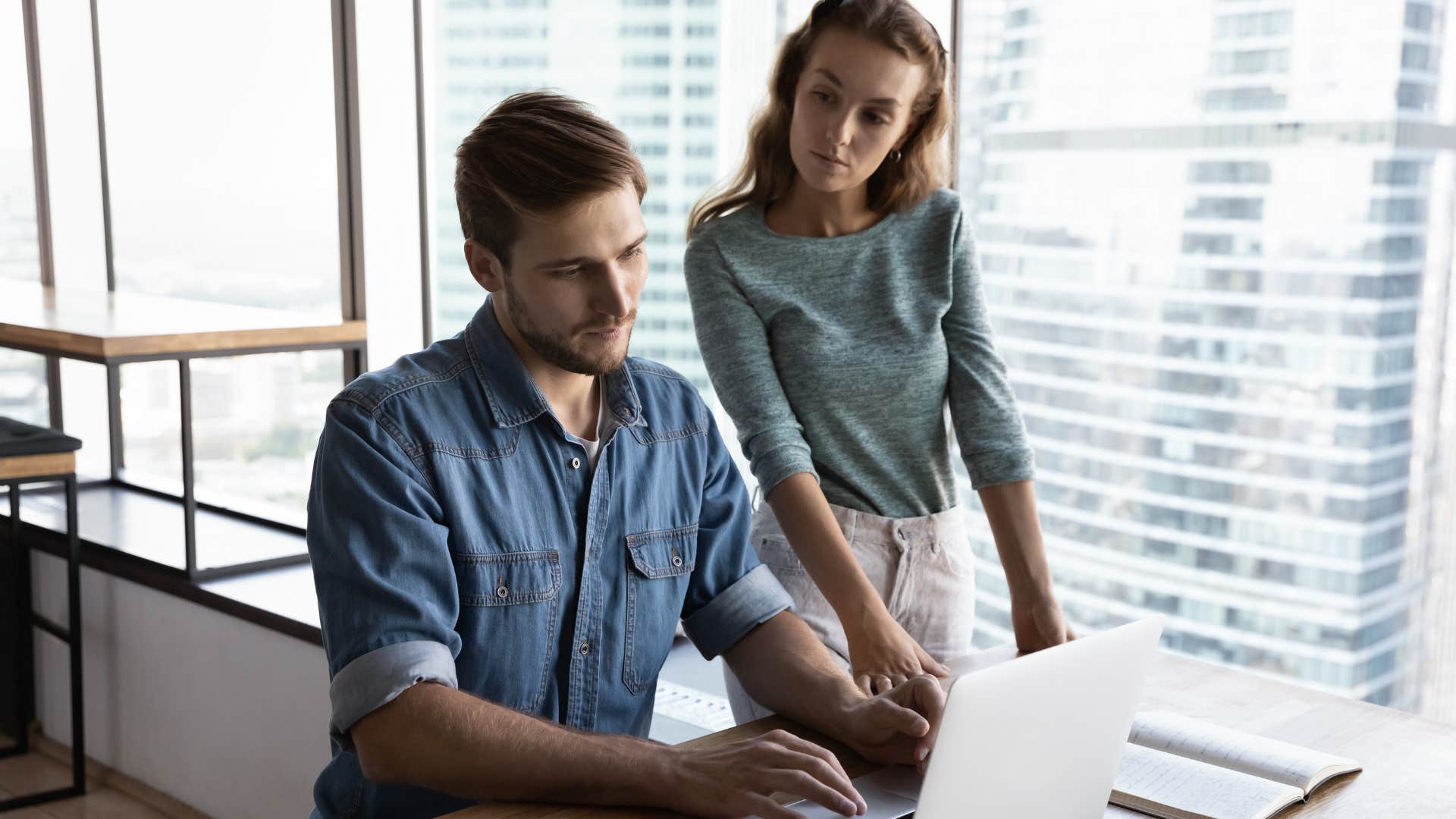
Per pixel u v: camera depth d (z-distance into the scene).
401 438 1.22
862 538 1.62
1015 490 1.63
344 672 1.14
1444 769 1.28
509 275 1.20
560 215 1.14
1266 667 2.41
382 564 1.17
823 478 1.65
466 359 1.29
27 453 2.81
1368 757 1.31
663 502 1.38
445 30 3.10
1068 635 1.58
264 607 2.59
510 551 1.25
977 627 2.75
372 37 3.07
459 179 1.22
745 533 1.45
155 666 2.91
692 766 1.10
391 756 1.12
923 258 1.70
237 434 3.35
